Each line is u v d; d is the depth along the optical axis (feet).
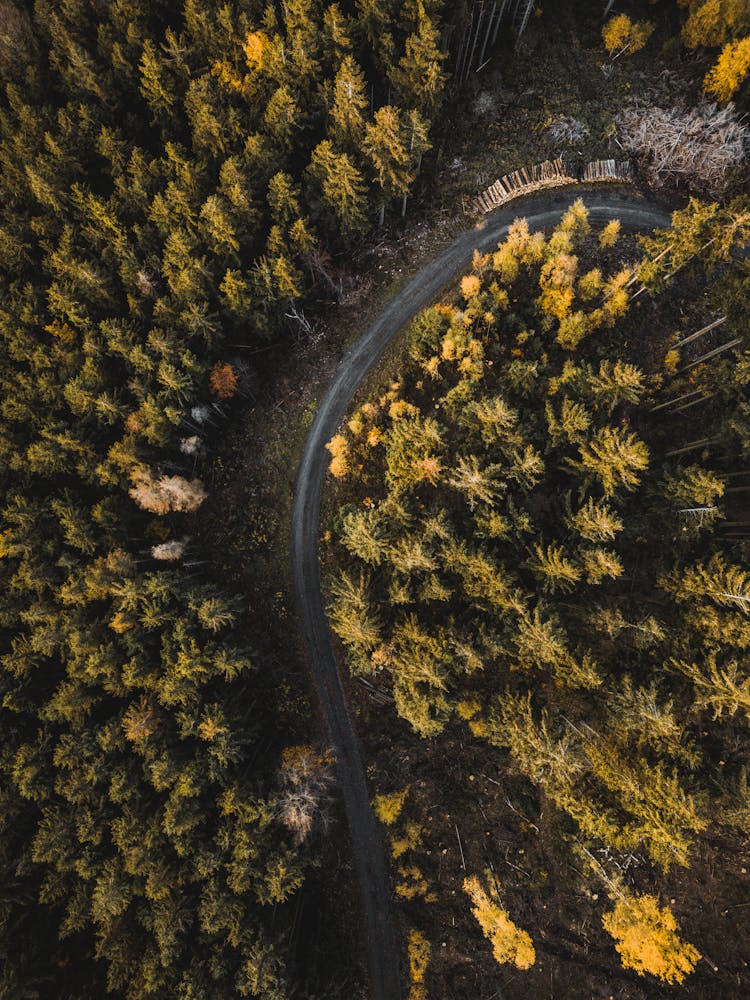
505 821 159.63
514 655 138.00
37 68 165.99
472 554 136.05
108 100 165.78
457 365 165.17
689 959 135.54
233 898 139.95
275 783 157.28
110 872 139.03
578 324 149.69
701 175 171.73
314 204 164.04
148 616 147.43
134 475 157.48
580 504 136.56
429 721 140.77
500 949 151.02
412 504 150.51
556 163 175.94
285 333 186.19
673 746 121.90
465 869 159.74
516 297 164.66
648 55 183.62
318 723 172.65
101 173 169.17
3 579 153.58
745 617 115.34
